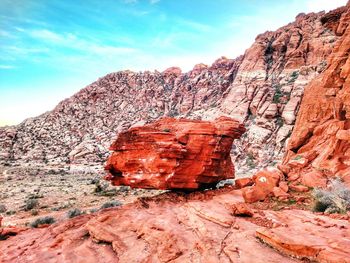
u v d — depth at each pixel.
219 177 17.52
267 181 15.69
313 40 78.62
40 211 30.23
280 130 67.00
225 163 18.23
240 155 69.88
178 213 14.06
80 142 106.06
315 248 8.38
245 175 56.28
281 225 10.83
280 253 8.96
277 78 80.12
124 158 17.02
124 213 14.71
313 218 11.49
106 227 13.37
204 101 107.62
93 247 12.45
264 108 73.94
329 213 12.20
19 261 12.08
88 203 33.53
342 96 22.47
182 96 118.31
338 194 13.62
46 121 129.12
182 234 11.36
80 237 13.62
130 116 115.94
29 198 38.47
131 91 133.88
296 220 11.34
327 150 19.14
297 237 9.27
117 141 17.38
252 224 11.48
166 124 19.03
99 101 132.75
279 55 85.50
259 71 84.81
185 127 17.67
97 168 82.81
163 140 16.59
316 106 26.75
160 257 10.02
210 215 12.45
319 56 75.06
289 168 17.81
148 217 13.84
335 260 7.68
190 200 16.20
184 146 16.47
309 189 15.46
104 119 118.88
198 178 16.62
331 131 21.89
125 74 147.25
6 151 102.00
